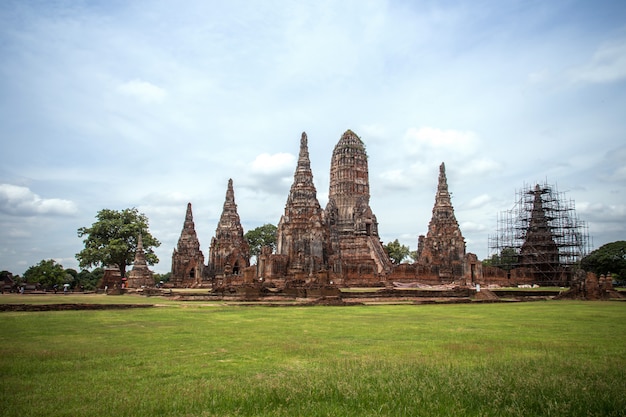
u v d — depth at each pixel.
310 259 81.50
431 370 13.77
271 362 15.91
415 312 38.41
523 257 112.12
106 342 20.14
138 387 12.48
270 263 81.44
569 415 10.03
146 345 19.38
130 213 107.19
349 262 91.81
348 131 115.62
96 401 11.15
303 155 91.62
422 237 109.62
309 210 86.88
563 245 108.06
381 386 11.94
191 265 108.19
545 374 13.17
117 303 43.81
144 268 92.31
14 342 19.92
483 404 10.73
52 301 46.81
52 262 120.12
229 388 12.09
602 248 119.12
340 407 10.57
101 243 102.69
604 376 13.04
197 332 23.77
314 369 14.37
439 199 109.50
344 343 20.06
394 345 19.48
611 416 9.98
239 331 24.30
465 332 24.02
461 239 103.94
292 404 10.78
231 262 105.81
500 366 14.38
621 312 38.03
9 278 113.25
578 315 34.84
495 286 97.31
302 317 33.00
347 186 110.62
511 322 29.38
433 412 10.23
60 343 19.73
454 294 66.19
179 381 13.20
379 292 61.31
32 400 11.23
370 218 108.38
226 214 110.75
